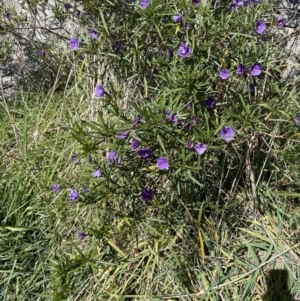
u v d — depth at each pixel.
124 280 0.99
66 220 1.07
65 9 1.24
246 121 0.89
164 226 0.99
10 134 1.29
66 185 1.03
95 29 1.01
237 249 1.01
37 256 1.05
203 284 0.97
